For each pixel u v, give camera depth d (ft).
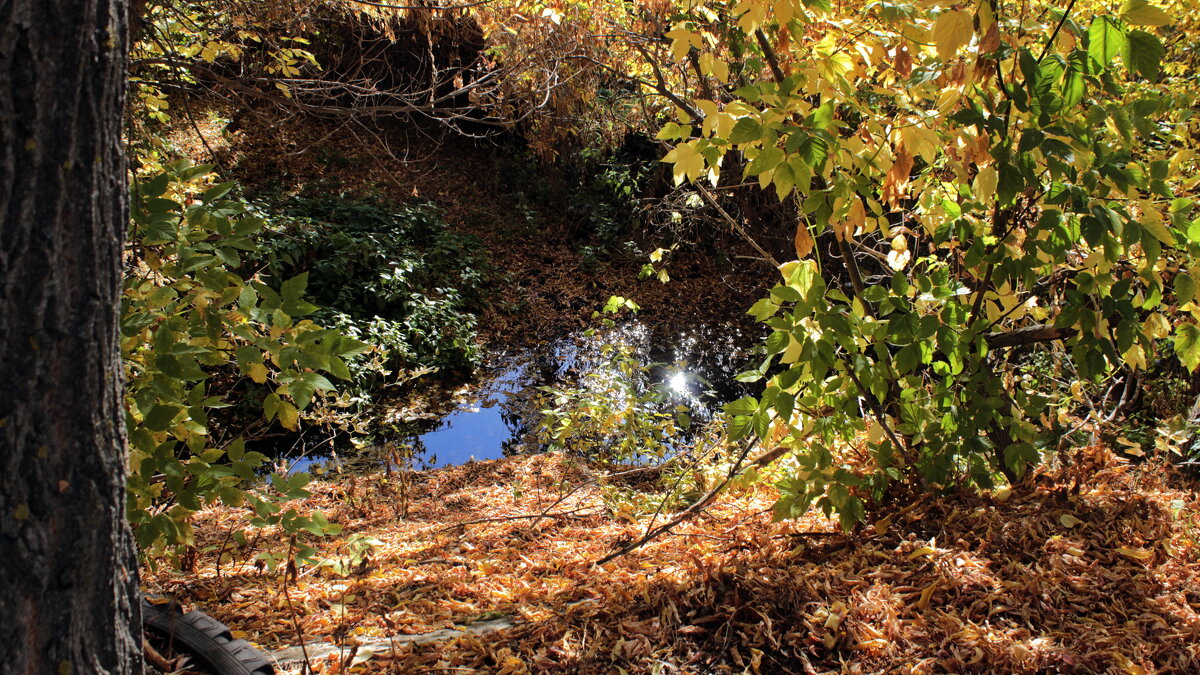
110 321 4.70
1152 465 12.68
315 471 23.77
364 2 16.01
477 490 21.13
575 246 51.01
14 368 4.23
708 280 48.19
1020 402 11.13
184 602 11.18
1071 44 9.83
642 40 19.29
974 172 11.24
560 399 22.68
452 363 36.17
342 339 8.46
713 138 9.32
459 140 56.34
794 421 11.57
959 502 11.02
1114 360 12.44
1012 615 8.29
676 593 8.86
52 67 4.19
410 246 43.37
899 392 11.44
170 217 8.38
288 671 8.23
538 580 12.32
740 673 7.48
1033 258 9.89
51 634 4.50
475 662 8.13
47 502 4.41
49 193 4.25
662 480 19.51
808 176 8.70
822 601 8.54
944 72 10.22
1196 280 9.34
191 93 14.15
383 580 12.71
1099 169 9.14
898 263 13.07
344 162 49.24
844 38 11.55
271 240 35.94
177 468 8.01
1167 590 8.50
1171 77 15.61
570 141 45.85
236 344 10.07
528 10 19.76
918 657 7.58
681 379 35.19
